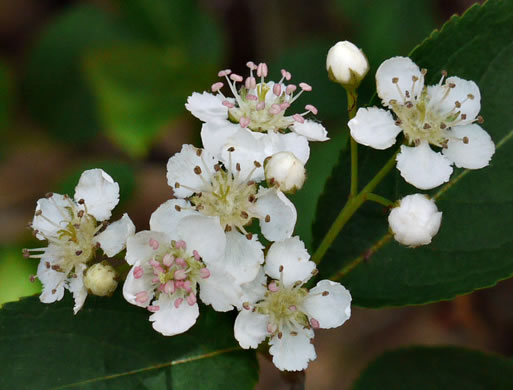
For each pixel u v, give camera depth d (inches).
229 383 4.1
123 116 5.3
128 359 4.1
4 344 4.0
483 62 4.3
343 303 4.0
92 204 4.1
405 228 4.0
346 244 4.3
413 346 4.6
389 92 4.2
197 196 4.1
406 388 4.6
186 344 4.1
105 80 5.3
